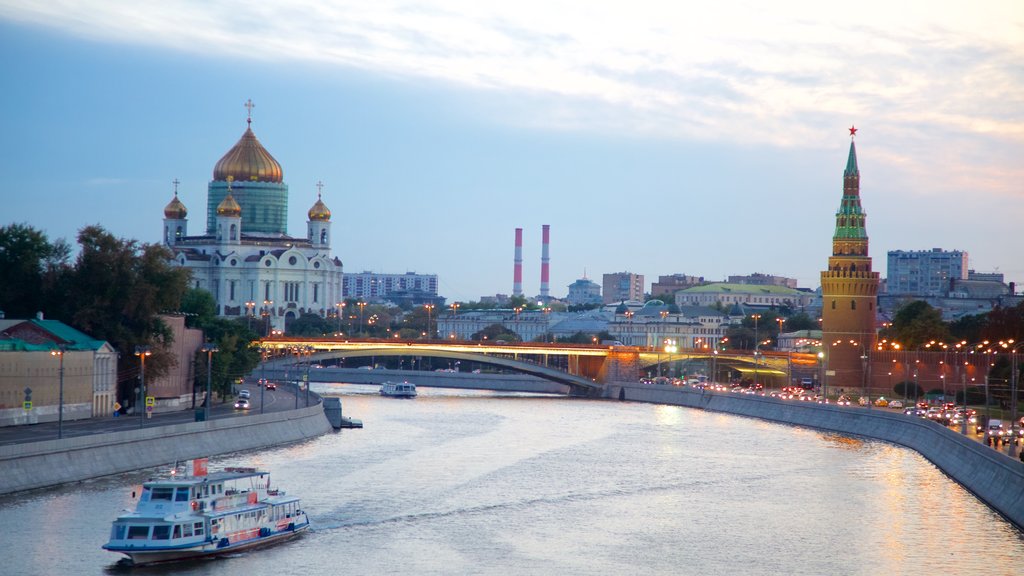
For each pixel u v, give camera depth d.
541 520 172.88
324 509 175.62
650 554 154.25
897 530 167.50
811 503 187.38
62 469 182.25
